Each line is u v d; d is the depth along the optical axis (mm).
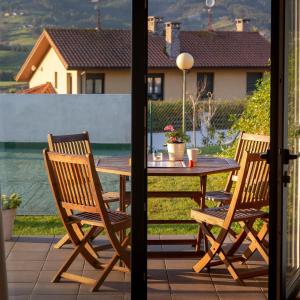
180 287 4789
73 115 4102
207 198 5727
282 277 4086
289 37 4066
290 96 4184
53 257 4227
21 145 4117
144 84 3969
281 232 4043
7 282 4027
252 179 4879
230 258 5199
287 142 4078
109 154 4125
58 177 4188
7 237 4152
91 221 4211
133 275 4086
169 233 6516
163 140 12172
